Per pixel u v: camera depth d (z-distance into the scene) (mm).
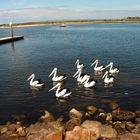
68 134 17797
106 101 31281
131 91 35062
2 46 90875
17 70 50094
